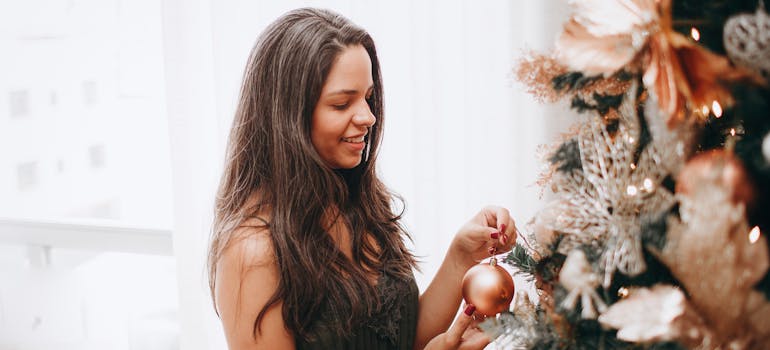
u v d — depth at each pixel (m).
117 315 2.10
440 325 1.16
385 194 1.24
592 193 0.57
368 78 1.00
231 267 0.99
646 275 0.55
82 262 2.11
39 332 2.18
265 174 1.03
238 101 1.06
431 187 1.61
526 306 0.64
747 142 0.53
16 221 2.12
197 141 1.69
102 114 2.04
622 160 0.56
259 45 1.02
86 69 2.02
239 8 1.63
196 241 1.73
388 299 1.08
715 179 0.51
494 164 1.57
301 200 1.00
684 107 0.54
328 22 1.00
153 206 2.05
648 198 0.55
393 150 1.63
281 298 0.99
